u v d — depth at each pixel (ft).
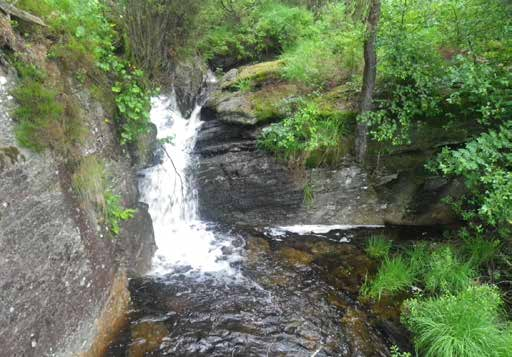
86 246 12.22
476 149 14.76
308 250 18.69
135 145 16.89
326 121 19.38
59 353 10.39
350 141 19.77
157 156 19.15
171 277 16.34
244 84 22.13
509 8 15.14
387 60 18.10
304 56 22.61
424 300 14.76
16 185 9.35
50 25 12.00
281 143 19.19
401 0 17.06
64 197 11.30
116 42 16.61
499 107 16.08
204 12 20.86
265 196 20.79
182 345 12.71
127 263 15.29
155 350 12.44
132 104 15.10
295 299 15.23
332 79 21.54
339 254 18.34
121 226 14.85
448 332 11.93
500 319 13.38
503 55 16.65
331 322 14.06
